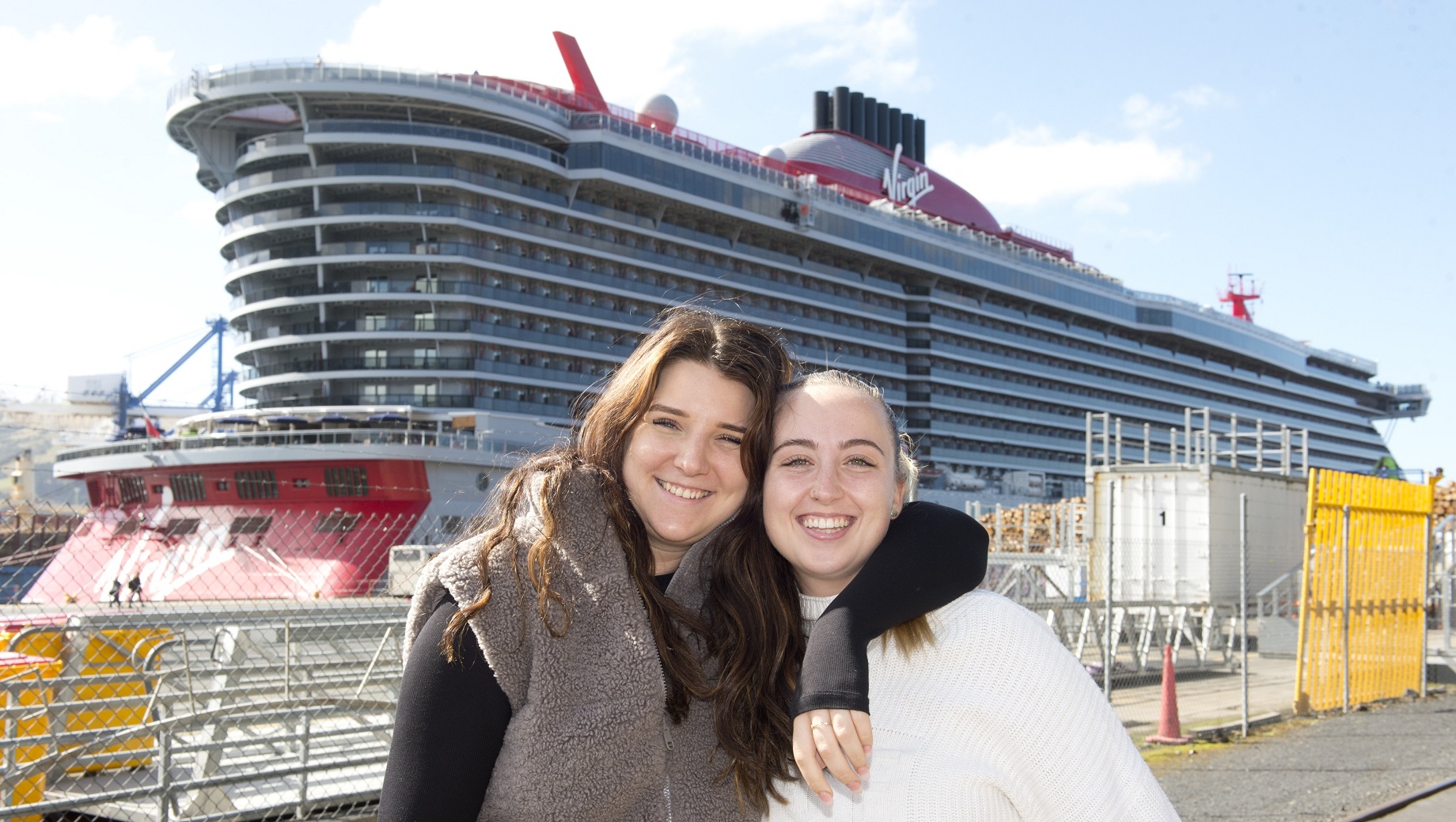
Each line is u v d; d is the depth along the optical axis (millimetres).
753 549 2229
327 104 41312
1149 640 14297
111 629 8008
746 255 49125
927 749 1997
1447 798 6770
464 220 39562
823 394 2162
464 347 39562
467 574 1871
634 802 2004
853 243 53469
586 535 1968
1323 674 10906
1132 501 16969
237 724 6414
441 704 1805
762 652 2131
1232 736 9070
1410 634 11891
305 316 40719
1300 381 85250
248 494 33938
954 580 2023
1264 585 17625
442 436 33531
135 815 6305
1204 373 75562
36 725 7160
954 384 57906
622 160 43594
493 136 40625
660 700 1913
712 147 49969
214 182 47906
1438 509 20344
